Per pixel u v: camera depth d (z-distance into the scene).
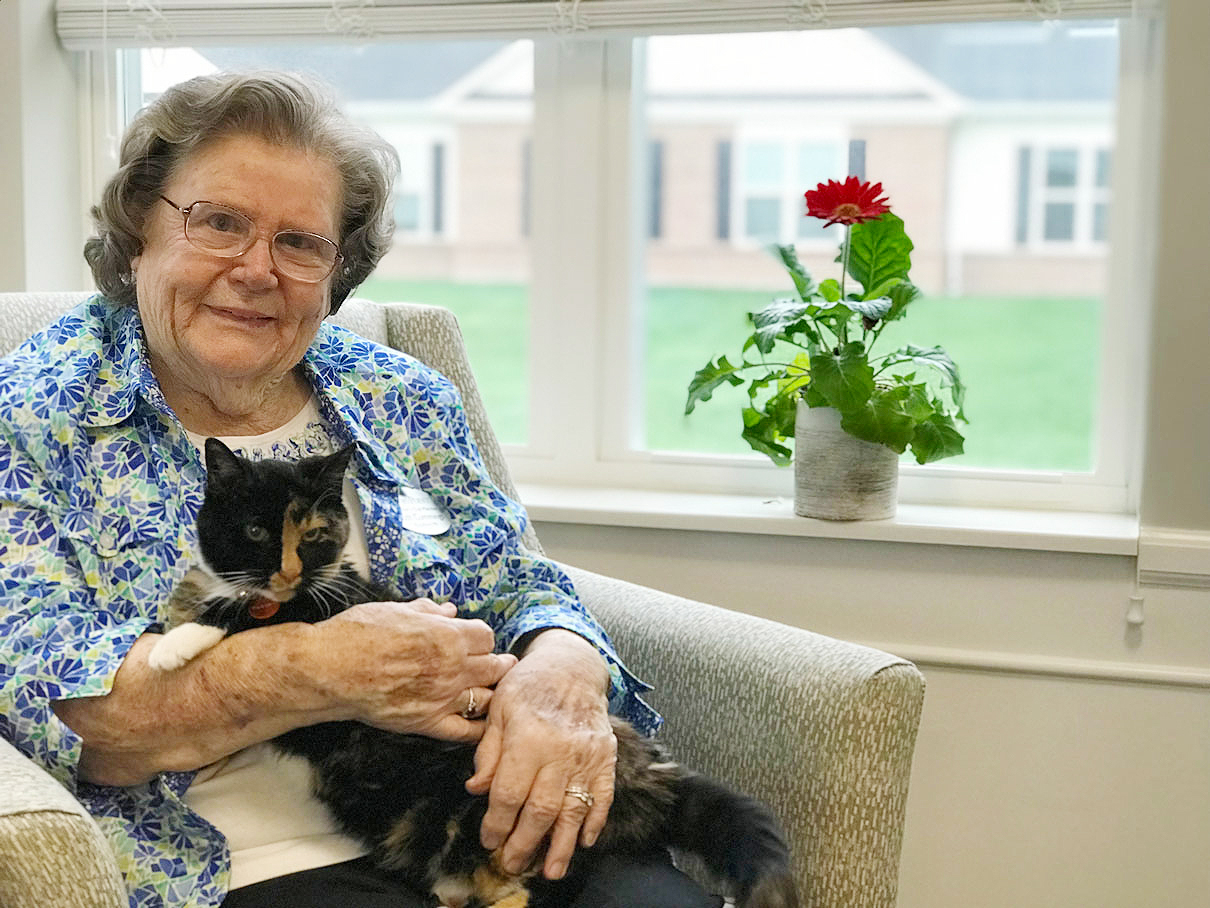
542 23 1.96
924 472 2.04
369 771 1.21
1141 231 1.91
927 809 1.95
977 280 4.24
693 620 1.49
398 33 2.00
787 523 1.90
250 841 1.21
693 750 1.44
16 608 1.12
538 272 2.13
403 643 1.14
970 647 1.89
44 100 2.07
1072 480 1.99
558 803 1.17
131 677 1.10
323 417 1.41
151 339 1.28
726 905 1.24
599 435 2.16
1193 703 1.82
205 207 1.22
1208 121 1.72
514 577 1.49
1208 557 1.76
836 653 1.34
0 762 0.99
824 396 1.79
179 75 2.16
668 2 1.91
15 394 1.19
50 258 2.11
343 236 1.39
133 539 1.21
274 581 1.16
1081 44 2.01
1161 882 1.87
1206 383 1.76
